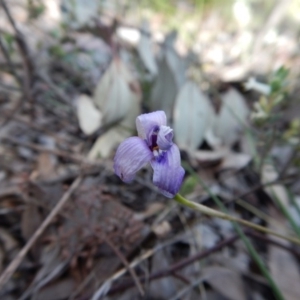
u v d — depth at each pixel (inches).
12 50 7.8
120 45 9.2
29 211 5.8
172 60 8.3
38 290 5.2
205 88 8.8
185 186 5.7
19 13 10.4
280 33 11.1
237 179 7.3
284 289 5.7
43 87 8.2
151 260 5.6
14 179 6.6
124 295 5.2
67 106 8.2
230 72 9.8
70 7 9.5
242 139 7.8
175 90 7.9
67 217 5.6
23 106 7.7
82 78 8.8
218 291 5.5
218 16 13.5
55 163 6.9
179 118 7.4
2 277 5.0
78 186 6.0
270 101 6.3
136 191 6.6
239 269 5.8
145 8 12.3
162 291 5.3
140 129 3.7
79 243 5.5
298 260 6.1
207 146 7.9
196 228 6.2
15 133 7.4
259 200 7.0
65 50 9.3
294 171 7.4
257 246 6.3
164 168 3.5
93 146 7.4
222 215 4.2
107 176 6.7
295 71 9.2
